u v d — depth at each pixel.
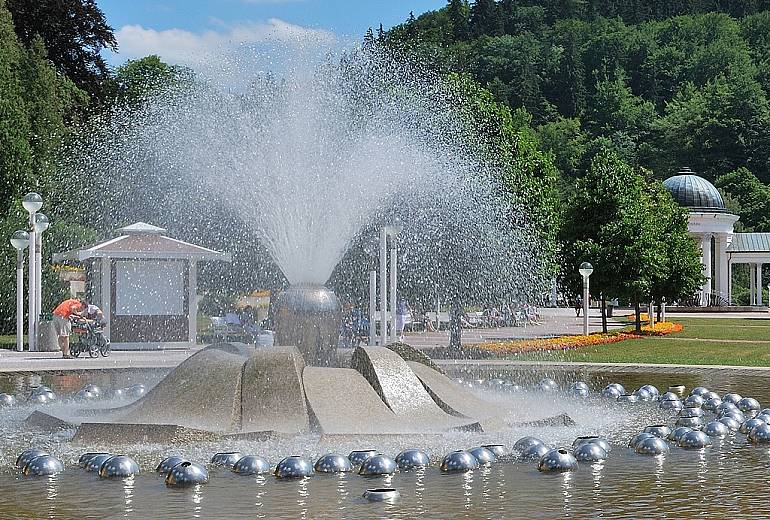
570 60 158.38
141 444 11.55
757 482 9.47
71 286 42.09
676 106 155.12
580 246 44.38
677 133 142.50
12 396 16.84
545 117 145.50
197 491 8.98
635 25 187.00
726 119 140.12
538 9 179.38
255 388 12.11
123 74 55.91
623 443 12.02
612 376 22.05
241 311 45.72
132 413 12.31
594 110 156.25
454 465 9.95
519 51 155.62
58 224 41.25
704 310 83.75
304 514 8.00
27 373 22.75
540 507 8.28
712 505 8.38
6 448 11.66
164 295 32.22
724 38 178.88
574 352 32.00
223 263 43.16
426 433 11.84
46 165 44.72
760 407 15.95
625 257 43.41
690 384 20.02
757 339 40.12
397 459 10.14
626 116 153.50
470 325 48.47
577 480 9.55
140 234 32.31
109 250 31.39
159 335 32.09
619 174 45.25
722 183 130.75
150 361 25.84
